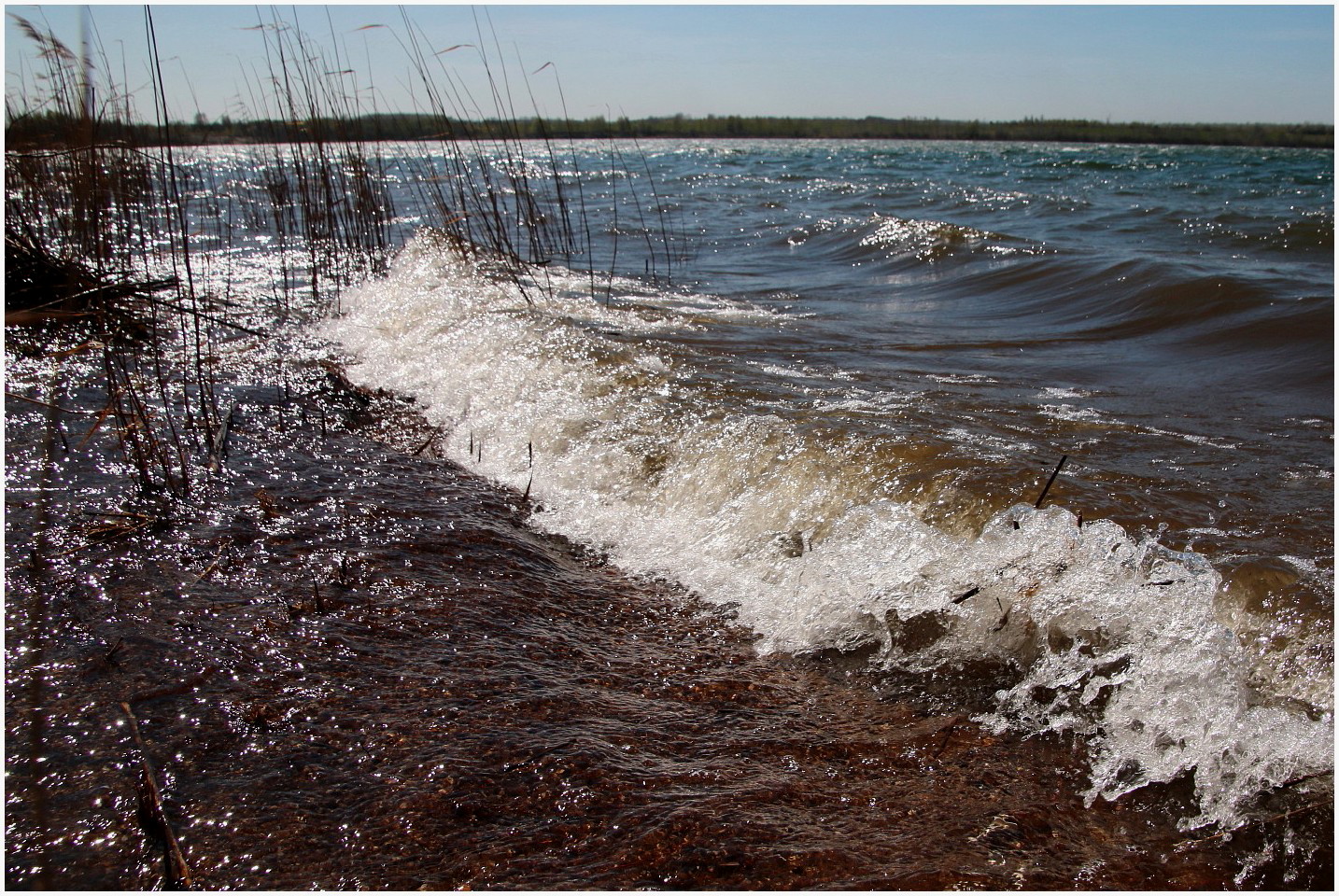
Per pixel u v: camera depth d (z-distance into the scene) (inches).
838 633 105.7
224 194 549.0
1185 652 86.0
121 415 156.9
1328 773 76.9
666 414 156.3
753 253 415.8
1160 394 171.3
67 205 241.8
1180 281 255.1
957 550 106.4
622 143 2447.1
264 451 158.6
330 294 288.2
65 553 114.7
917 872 70.6
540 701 92.0
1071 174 825.5
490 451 163.9
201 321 243.9
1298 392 170.4
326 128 332.2
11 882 66.4
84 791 75.3
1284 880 69.4
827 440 134.7
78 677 90.4
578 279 321.4
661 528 131.9
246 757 80.7
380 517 134.1
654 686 97.1
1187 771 80.7
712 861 71.1
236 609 105.2
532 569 122.3
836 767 83.7
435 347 215.6
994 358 205.3
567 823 75.0
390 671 95.6
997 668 96.9
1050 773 82.5
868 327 245.0
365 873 68.9
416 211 505.7
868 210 549.6
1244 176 740.7
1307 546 100.7
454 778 79.3
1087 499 113.5
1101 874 70.6
